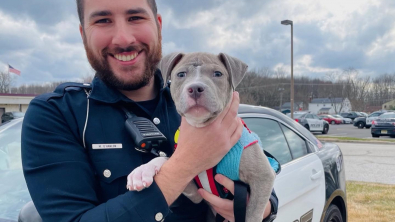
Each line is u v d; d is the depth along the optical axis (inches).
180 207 73.2
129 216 55.2
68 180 58.3
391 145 583.8
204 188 73.8
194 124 64.4
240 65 74.6
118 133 67.6
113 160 65.0
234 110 68.9
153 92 82.3
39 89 1888.5
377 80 2827.3
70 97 68.4
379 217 184.7
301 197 118.0
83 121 65.8
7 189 82.4
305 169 125.4
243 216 68.1
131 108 73.7
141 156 68.1
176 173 60.6
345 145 588.4
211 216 79.9
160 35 85.5
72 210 55.7
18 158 95.6
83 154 63.6
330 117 1627.7
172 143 75.5
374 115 1171.3
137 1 73.8
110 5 71.7
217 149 63.6
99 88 70.9
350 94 2871.6
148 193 57.7
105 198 63.9
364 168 349.1
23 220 59.9
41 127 61.9
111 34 72.1
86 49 75.8
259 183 71.9
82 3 74.9
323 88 2999.5
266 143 121.3
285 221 107.3
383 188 247.6
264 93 2219.5
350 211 194.7
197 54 72.4
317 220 128.0
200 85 62.7
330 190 137.7
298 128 144.3
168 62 74.2
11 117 818.2
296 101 2955.2
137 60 74.0
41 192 56.8
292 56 797.2
